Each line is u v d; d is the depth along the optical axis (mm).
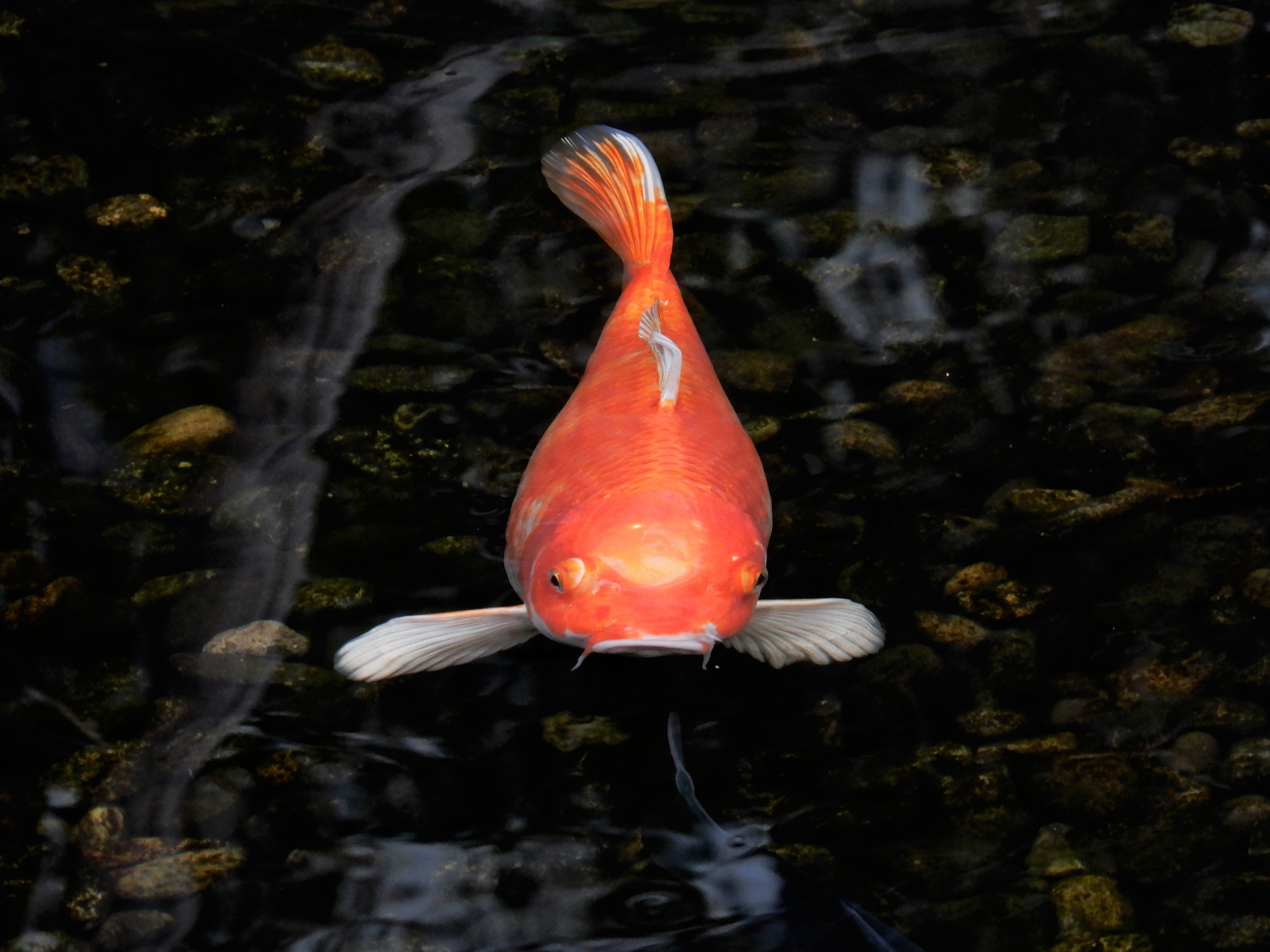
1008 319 2049
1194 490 1942
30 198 2109
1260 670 1861
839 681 1864
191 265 2072
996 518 1938
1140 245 2090
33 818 1798
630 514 1777
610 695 1855
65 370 2000
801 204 2131
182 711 1841
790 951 1759
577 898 1779
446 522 1931
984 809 1812
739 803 1813
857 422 1987
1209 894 1781
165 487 1938
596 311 2051
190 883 1781
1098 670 1867
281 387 1998
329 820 1804
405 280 2068
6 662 1855
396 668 1831
